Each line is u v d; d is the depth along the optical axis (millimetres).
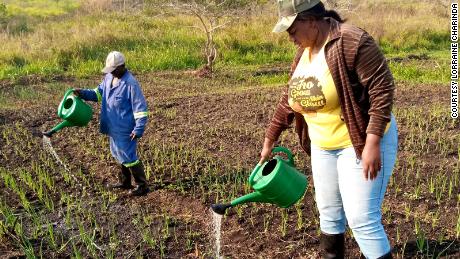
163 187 5504
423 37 18594
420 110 8250
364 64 2688
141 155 6523
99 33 16172
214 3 14133
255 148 6785
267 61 15641
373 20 19516
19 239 4398
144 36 16531
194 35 17031
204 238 4395
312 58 2908
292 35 2846
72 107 5113
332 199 3268
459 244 4000
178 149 6781
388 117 2693
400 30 18484
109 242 4379
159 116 8570
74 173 5977
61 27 19297
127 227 4637
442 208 4707
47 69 13648
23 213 4945
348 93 2785
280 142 6992
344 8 16781
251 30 17156
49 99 10680
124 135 5066
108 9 23844
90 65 14141
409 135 7012
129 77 4969
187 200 5125
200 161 6246
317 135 3092
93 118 8461
